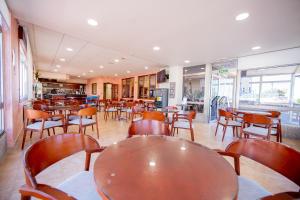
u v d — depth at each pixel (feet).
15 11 8.64
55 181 6.14
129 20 9.26
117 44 13.78
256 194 3.38
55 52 18.57
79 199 3.09
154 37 11.89
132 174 2.48
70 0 7.45
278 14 8.11
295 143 12.50
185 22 9.33
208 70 20.61
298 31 10.25
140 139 4.46
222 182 2.34
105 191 2.04
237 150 4.18
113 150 3.52
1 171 6.63
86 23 9.81
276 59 14.90
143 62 22.00
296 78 15.19
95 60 21.97
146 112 9.18
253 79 18.22
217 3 7.31
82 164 7.54
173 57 17.92
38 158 3.13
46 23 9.98
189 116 11.09
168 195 2.00
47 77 37.22
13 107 9.43
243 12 8.03
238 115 13.55
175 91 23.36
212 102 21.04
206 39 11.98
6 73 8.86
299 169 3.14
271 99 17.34
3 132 8.56
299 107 14.84
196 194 2.04
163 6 7.70
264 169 7.72
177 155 3.32
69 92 48.44
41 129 8.95
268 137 8.98
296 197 2.47
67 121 11.28
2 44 8.66
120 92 41.83
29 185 2.34
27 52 14.82
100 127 15.92
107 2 7.51
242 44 12.94
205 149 3.76
